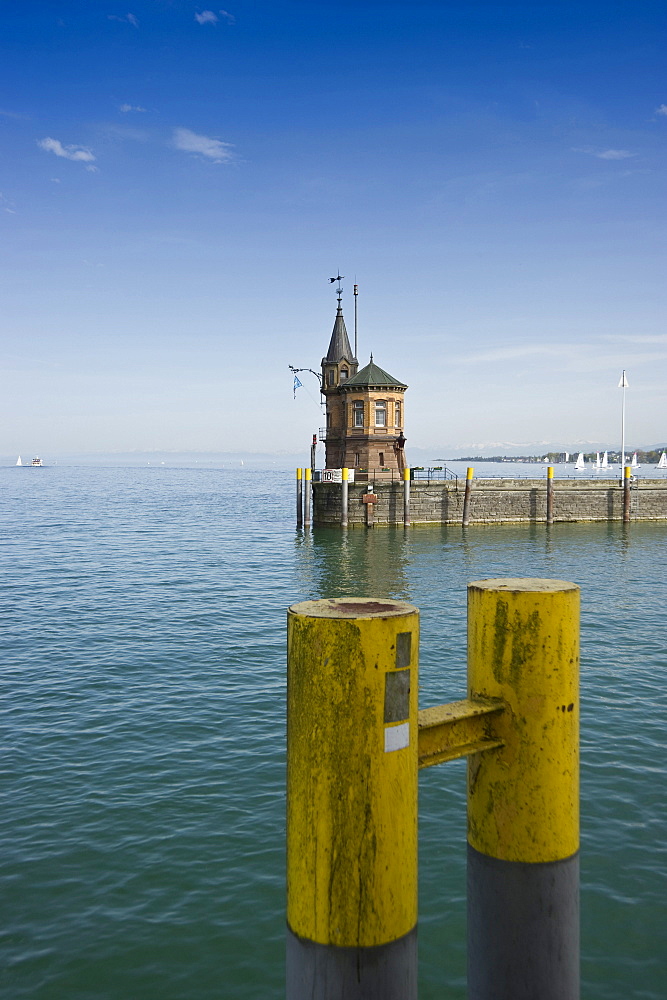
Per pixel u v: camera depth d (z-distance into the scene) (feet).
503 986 10.41
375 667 8.46
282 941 26.30
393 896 8.67
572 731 10.49
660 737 43.62
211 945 26.03
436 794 36.78
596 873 29.68
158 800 36.22
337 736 8.50
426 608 84.89
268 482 567.59
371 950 8.54
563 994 10.41
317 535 165.17
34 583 99.25
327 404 206.28
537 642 10.23
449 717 9.86
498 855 10.50
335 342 206.28
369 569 116.47
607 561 124.16
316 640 8.56
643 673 56.85
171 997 23.70
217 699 51.06
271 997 23.71
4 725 45.96
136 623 74.90
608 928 26.40
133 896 28.68
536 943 10.31
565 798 10.42
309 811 8.70
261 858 31.24
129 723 46.39
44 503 288.92
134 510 252.83
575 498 184.55
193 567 116.26
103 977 24.50
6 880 29.63
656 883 28.99
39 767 39.88
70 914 27.61
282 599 89.45
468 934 11.03
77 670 57.98
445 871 30.27
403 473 176.55
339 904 8.53
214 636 69.46
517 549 141.08
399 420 194.90
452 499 178.40
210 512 244.83
